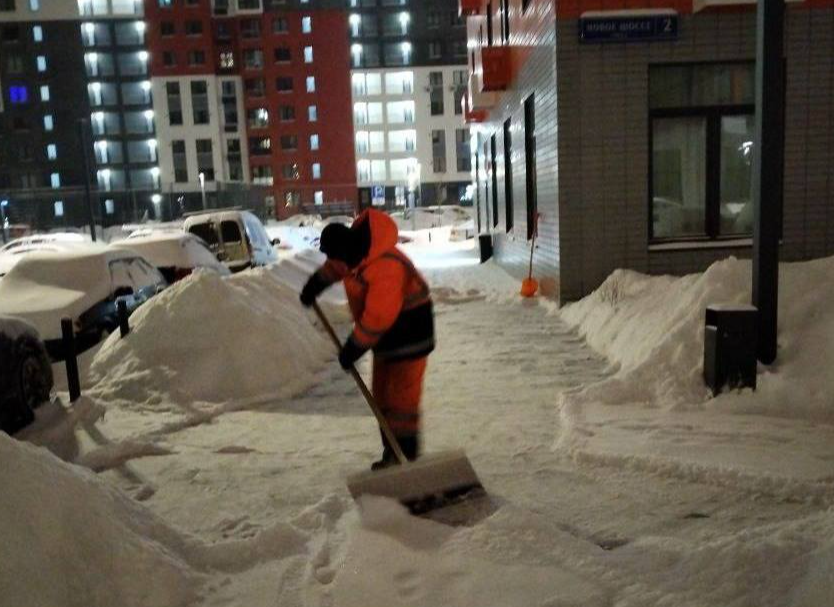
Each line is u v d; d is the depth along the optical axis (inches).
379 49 2960.1
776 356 242.7
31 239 1295.5
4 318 222.7
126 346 284.8
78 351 323.9
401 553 138.3
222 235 634.8
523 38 512.7
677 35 390.6
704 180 410.9
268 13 2827.3
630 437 206.5
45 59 2805.1
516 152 572.4
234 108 2888.8
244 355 281.7
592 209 405.1
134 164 2869.1
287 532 149.3
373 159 3006.9
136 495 179.8
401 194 3014.3
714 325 235.1
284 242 1318.9
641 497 169.3
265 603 125.1
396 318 169.9
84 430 233.6
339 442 220.7
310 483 185.5
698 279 294.2
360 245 163.2
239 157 2903.5
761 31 230.7
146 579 124.0
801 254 404.5
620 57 394.6
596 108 398.0
